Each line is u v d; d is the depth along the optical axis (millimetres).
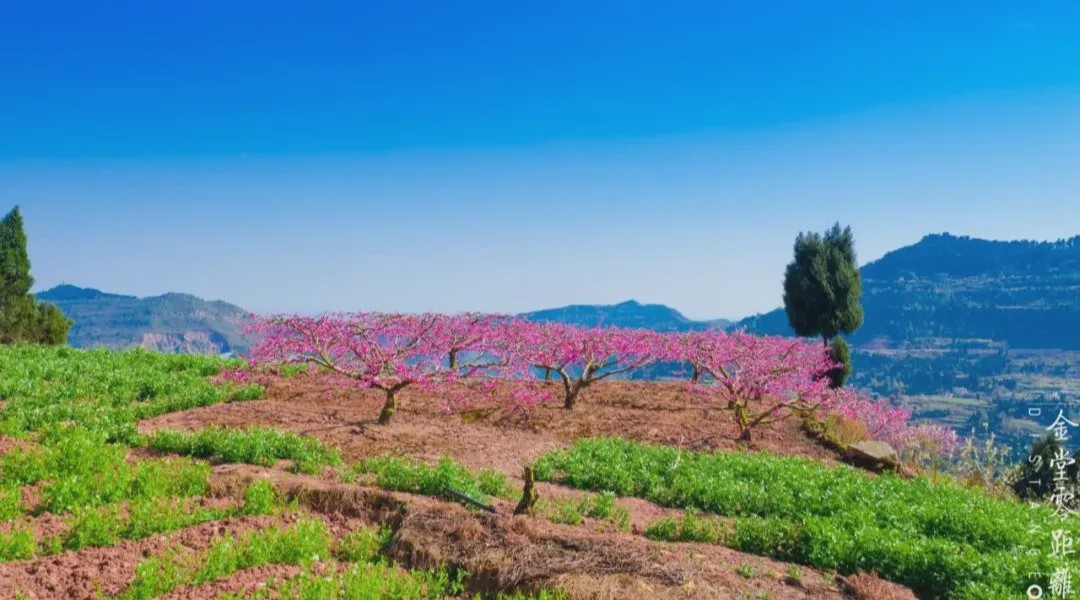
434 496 14961
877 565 12570
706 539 14102
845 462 23078
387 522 13445
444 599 10297
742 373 25734
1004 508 16812
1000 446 25750
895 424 26109
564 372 27656
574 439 23188
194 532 12008
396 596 10156
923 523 14992
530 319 29656
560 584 10086
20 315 54531
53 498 12820
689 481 17500
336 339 22828
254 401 26250
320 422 22609
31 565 10344
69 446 14984
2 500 12453
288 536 11609
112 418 21453
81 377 28359
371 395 28062
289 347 22719
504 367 25125
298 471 16266
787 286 39906
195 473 14789
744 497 16594
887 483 18578
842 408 24500
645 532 14305
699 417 27359
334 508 13938
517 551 11219
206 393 26250
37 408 22172
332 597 9789
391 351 22859
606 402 29672
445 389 27031
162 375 29500
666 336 28766
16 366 29594
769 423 26484
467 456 19734
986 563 11984
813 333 39062
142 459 16422
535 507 14758
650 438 23688
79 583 9906
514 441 22062
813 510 16047
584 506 15297
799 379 26438
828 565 12789
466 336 24531
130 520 12000
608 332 28984
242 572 10516
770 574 11617
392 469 15906
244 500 13922
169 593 9719
